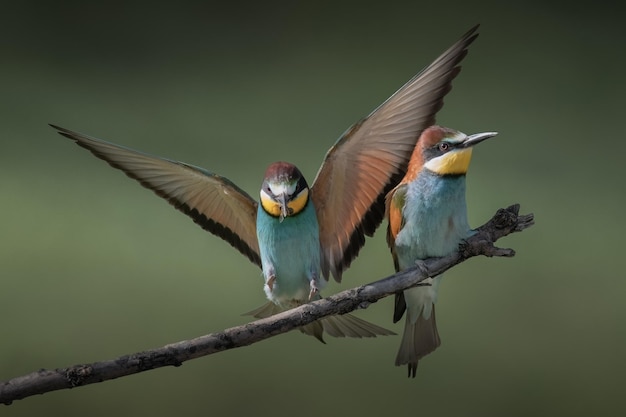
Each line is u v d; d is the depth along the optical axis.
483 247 6.27
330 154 6.45
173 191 6.74
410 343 7.40
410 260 6.90
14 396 5.09
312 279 6.79
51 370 5.17
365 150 6.44
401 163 6.45
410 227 6.80
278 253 6.75
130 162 6.56
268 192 6.60
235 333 5.53
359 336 6.64
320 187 6.65
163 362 5.36
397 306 7.35
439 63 6.23
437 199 6.73
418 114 6.31
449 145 6.71
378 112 6.21
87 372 5.18
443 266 6.38
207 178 6.61
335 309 5.87
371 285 6.00
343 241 6.81
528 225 6.28
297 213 6.63
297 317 5.74
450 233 6.77
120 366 5.26
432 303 7.31
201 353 5.46
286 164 6.70
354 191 6.63
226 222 6.90
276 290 6.93
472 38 6.25
